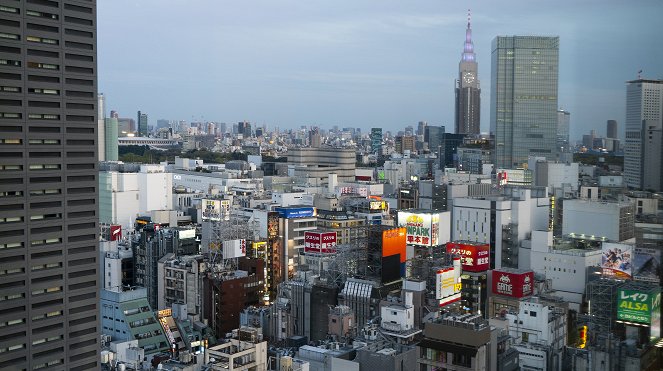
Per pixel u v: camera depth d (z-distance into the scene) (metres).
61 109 139.12
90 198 144.12
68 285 140.38
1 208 131.00
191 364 167.12
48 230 137.38
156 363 179.12
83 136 142.62
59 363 139.00
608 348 168.75
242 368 167.38
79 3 140.88
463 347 160.00
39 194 136.00
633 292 153.62
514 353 180.38
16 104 132.62
